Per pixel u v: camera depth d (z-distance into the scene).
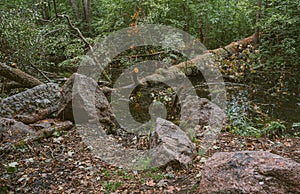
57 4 12.65
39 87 5.18
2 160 3.65
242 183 2.30
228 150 3.95
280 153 3.83
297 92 6.94
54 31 7.98
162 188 2.98
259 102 6.40
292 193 2.21
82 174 3.37
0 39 6.55
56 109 5.08
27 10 6.93
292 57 8.73
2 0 9.34
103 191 3.00
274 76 8.02
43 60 7.67
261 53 8.95
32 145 4.04
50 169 3.47
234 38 10.28
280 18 8.36
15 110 4.74
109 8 9.17
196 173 3.20
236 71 7.69
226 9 9.34
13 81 6.54
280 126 4.73
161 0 8.55
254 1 10.07
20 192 3.01
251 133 4.68
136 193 2.92
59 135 4.42
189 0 9.33
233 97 6.71
